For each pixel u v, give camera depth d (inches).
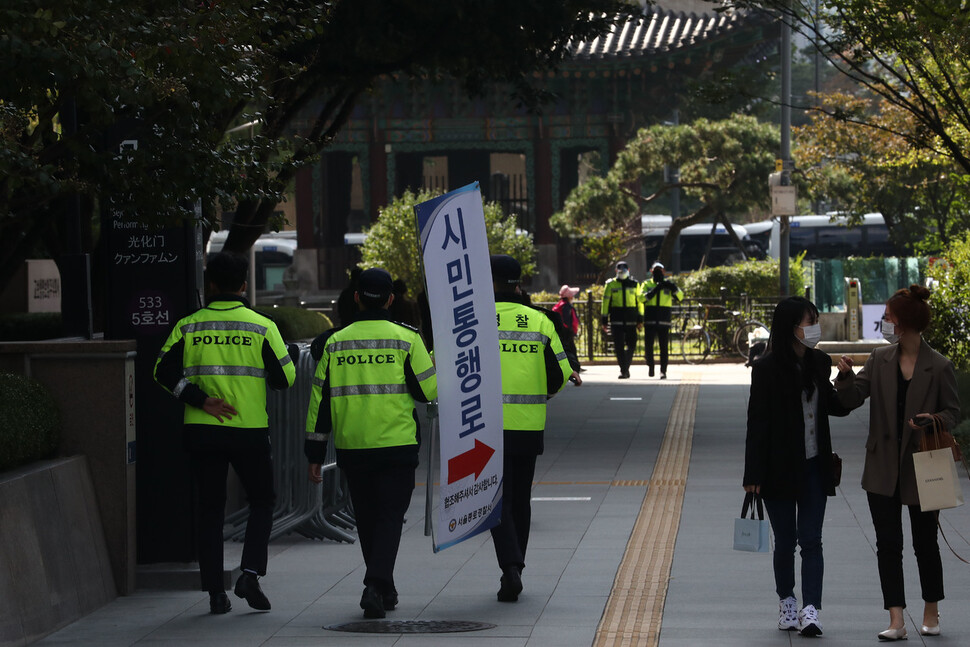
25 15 430.3
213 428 544.4
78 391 584.7
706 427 1203.9
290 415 734.5
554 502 833.5
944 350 1389.0
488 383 531.2
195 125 550.6
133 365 595.5
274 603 572.1
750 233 4104.3
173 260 606.5
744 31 2628.0
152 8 510.6
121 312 607.8
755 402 495.2
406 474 544.7
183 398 543.2
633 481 912.9
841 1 1026.7
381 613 528.4
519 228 2918.3
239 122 1098.1
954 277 1389.0
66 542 542.0
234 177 575.2
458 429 525.0
